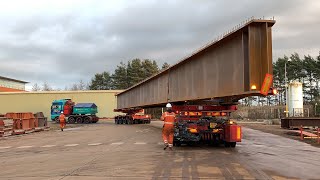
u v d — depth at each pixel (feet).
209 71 53.36
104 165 38.19
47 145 64.75
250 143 62.69
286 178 30.68
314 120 95.76
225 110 62.69
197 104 65.26
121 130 104.37
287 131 91.81
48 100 225.97
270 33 38.70
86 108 177.68
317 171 34.19
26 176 32.91
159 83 86.89
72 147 59.36
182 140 55.11
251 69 39.14
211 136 55.36
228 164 38.09
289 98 135.23
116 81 341.82
